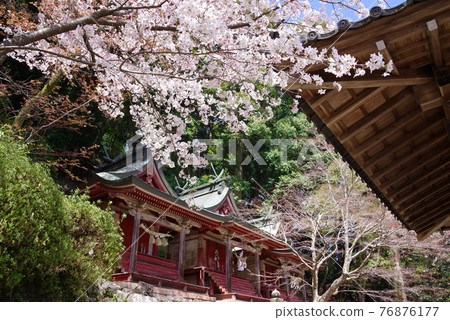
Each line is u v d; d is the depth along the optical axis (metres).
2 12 6.68
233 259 17.67
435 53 3.18
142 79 5.16
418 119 4.43
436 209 7.23
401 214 7.06
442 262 18.14
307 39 3.40
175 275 11.69
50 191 4.92
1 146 4.61
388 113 4.18
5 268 4.20
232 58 4.01
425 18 2.96
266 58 3.79
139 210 10.41
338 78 3.58
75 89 14.02
